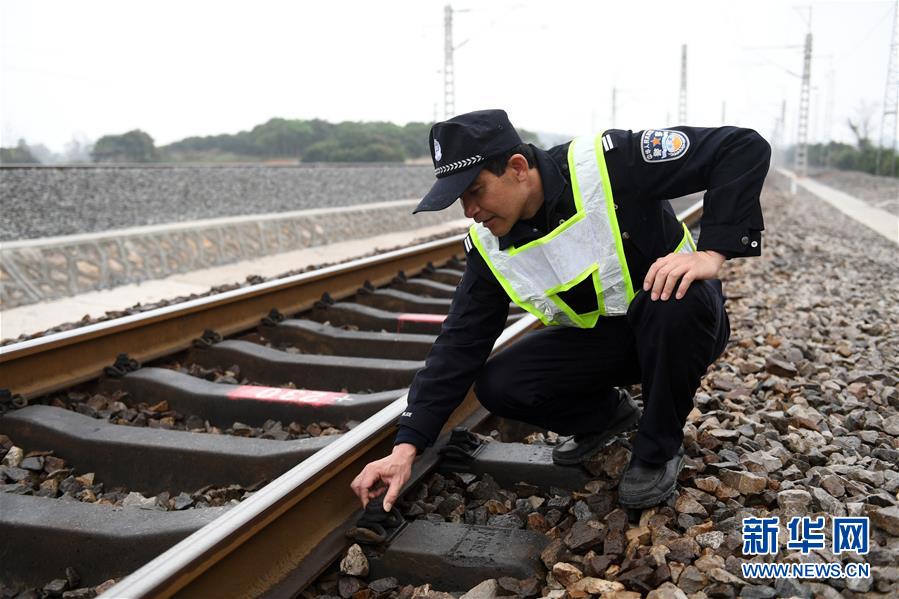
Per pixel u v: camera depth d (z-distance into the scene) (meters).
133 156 40.56
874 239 12.37
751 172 2.08
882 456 2.77
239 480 2.57
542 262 2.21
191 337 4.04
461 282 2.37
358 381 3.56
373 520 2.23
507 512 2.46
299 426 3.05
